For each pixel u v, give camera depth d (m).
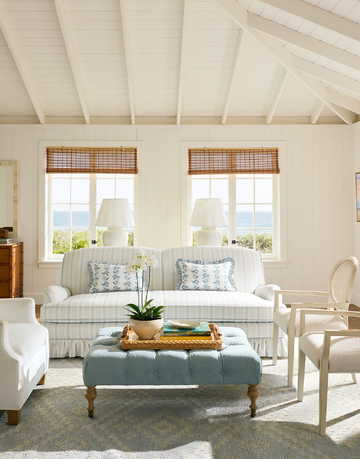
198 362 2.47
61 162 5.78
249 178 5.95
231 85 5.19
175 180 5.83
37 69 5.14
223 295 3.81
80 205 5.91
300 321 2.89
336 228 5.85
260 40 4.32
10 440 2.25
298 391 2.75
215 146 5.83
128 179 5.94
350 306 5.62
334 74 4.61
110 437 2.28
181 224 5.83
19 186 5.78
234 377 2.47
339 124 5.82
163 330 2.68
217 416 2.53
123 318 3.59
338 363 2.29
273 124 5.84
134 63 5.02
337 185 5.86
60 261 5.74
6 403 2.38
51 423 2.44
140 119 5.88
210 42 4.74
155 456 2.09
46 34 4.67
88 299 3.67
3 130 5.77
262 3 3.81
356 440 2.25
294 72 4.79
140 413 2.57
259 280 4.30
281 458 2.08
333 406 2.67
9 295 5.29
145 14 4.39
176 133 5.83
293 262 5.85
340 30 3.53
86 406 2.67
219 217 4.82
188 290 4.05
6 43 4.78
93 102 5.66
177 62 5.02
